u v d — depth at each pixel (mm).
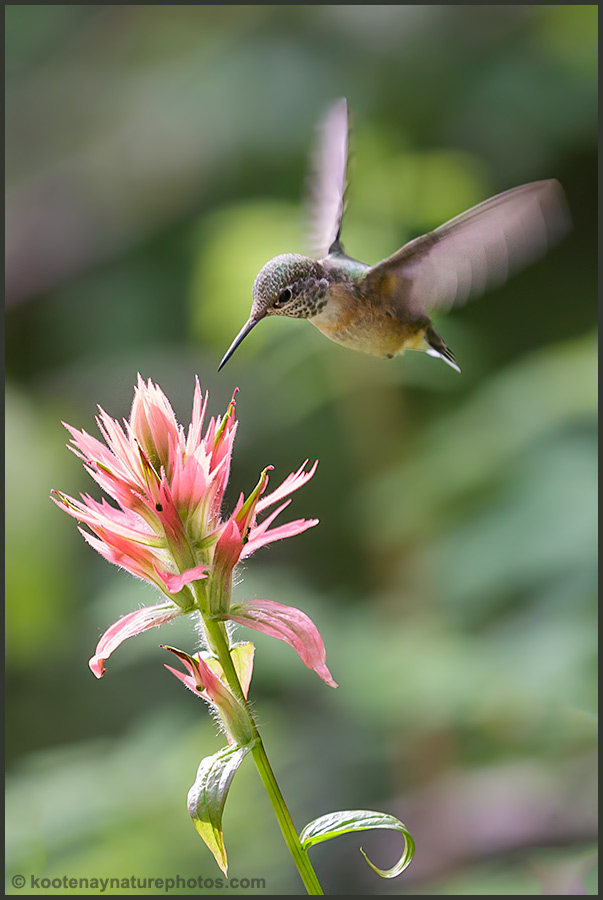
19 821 2930
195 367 3152
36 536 2990
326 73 3191
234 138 3232
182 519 2732
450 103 3195
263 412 3090
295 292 2801
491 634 2939
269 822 2959
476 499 2955
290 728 2986
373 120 3076
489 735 2963
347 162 2854
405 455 3008
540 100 3223
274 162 3225
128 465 2736
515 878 2891
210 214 3221
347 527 3166
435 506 2957
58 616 3002
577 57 3273
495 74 3238
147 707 3039
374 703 2930
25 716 3033
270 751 2969
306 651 2730
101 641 2732
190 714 2984
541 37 3297
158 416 2736
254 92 3225
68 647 3014
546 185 2789
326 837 2730
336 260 2814
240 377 3115
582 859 2895
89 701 3039
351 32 3221
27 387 3270
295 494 3203
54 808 2934
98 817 2932
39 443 3010
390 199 2977
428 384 2988
